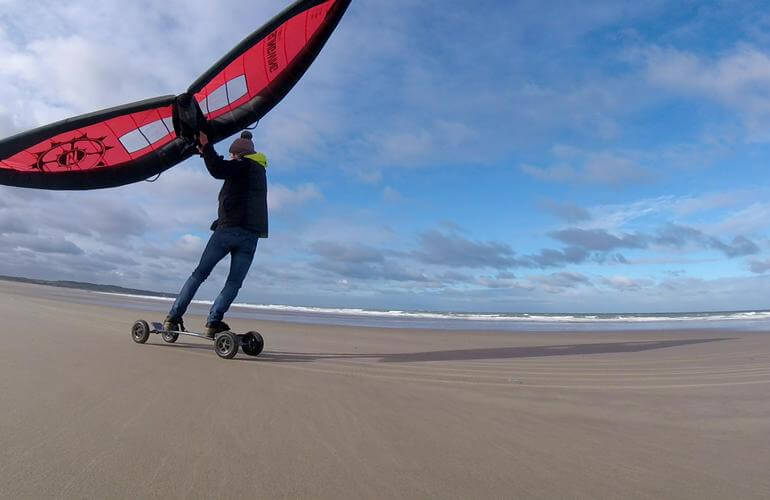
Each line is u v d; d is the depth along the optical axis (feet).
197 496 4.69
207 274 16.38
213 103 18.38
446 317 90.68
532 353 20.30
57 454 5.55
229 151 16.62
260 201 16.47
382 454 6.16
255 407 8.15
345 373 12.47
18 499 4.42
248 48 17.54
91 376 9.86
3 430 6.26
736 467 6.09
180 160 19.26
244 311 71.46
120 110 18.30
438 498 4.92
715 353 20.61
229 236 15.93
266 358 15.05
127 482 4.91
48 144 19.20
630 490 5.29
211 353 15.03
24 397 7.89
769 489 5.41
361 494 4.93
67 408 7.42
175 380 10.02
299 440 6.53
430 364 15.31
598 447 6.79
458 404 9.24
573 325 59.77
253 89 18.39
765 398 10.43
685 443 7.09
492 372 13.83
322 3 16.89
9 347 13.05
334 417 7.80
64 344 14.39
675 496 5.16
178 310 16.30
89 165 19.61
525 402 9.64
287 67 18.12
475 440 6.93
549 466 5.96
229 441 6.33
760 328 48.24
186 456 5.72
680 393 10.99
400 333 32.55
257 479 5.17
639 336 33.94
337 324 43.06
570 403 9.68
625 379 12.99
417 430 7.31
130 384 9.34
